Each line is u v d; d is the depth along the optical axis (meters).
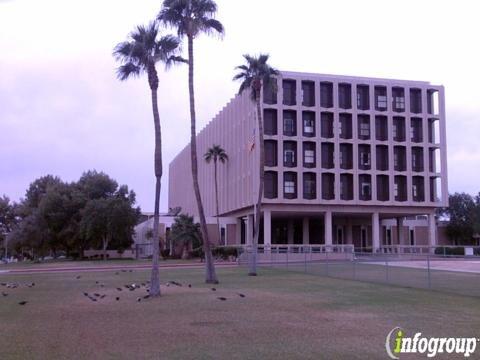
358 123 70.81
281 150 67.44
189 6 29.11
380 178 71.38
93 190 80.50
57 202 79.81
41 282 31.61
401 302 19.00
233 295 21.88
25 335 12.96
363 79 71.00
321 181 68.94
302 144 68.50
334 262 48.56
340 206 70.12
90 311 17.34
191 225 67.62
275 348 11.10
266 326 13.90
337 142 69.50
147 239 83.38
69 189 82.75
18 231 82.31
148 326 14.13
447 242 94.19
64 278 35.19
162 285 27.20
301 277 32.97
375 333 12.77
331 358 10.16
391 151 71.12
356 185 69.56
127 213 74.12
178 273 38.44
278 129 67.38
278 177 67.00
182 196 110.50
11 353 10.91
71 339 12.38
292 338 12.20
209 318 15.41
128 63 23.67
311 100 69.69
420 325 13.82
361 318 15.19
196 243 67.69
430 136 73.94
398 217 80.19
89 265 56.91
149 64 23.25
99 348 11.32
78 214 78.88
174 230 68.81
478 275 32.47
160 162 22.50
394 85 71.81
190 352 10.79
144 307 18.19
